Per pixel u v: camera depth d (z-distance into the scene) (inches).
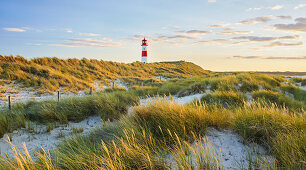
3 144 186.5
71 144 146.1
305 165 79.5
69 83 631.2
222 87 417.7
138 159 96.9
